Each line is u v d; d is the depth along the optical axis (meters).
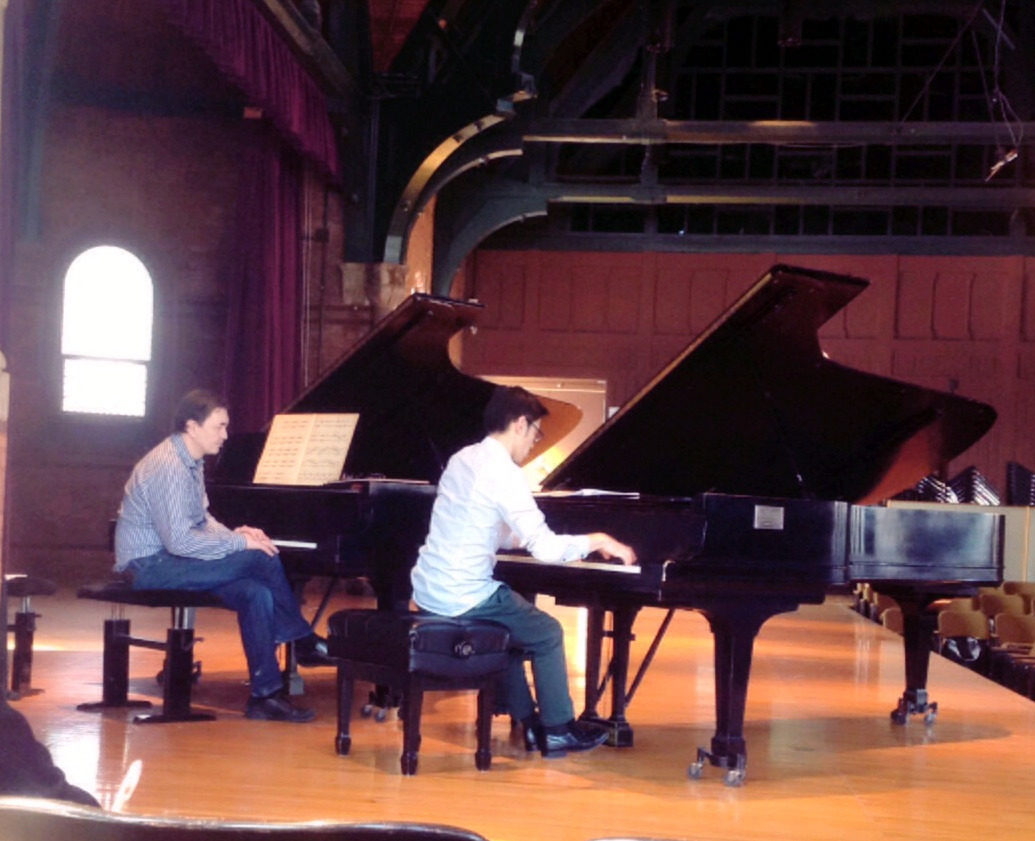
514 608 4.86
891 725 6.09
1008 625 8.47
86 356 12.33
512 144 13.97
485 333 17.62
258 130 11.83
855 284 5.07
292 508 5.72
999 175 16.70
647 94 14.24
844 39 17.30
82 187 12.33
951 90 17.12
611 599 4.95
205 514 5.68
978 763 5.24
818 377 5.48
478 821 3.97
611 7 15.76
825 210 17.47
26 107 10.48
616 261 17.47
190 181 12.48
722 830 4.00
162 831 1.39
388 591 5.56
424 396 6.35
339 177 11.96
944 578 5.34
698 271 17.34
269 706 5.55
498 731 5.53
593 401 17.11
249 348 11.62
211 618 9.34
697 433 5.62
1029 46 16.55
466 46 11.81
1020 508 11.71
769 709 6.41
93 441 12.35
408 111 12.00
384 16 11.54
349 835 1.38
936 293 16.97
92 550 12.23
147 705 5.70
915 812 4.36
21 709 5.52
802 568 4.82
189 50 11.74
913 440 5.86
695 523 4.58
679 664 7.99
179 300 12.48
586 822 4.01
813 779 4.81
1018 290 16.78
